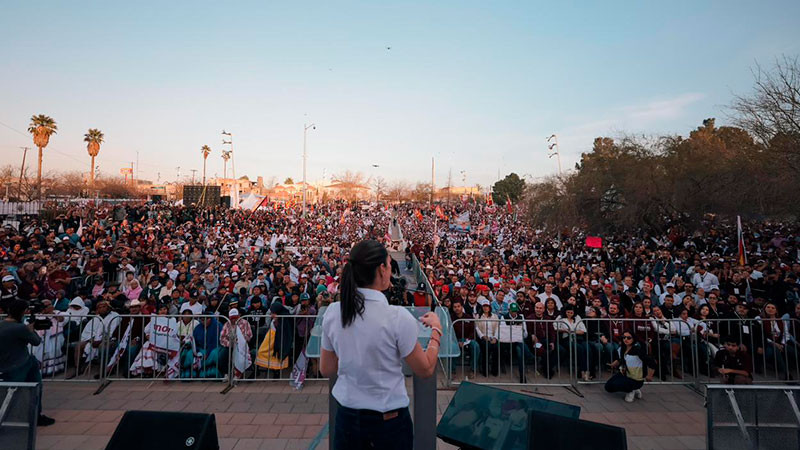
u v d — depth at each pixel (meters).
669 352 7.50
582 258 19.09
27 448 3.40
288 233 32.28
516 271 15.38
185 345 7.11
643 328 7.39
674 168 21.44
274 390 6.62
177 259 16.70
